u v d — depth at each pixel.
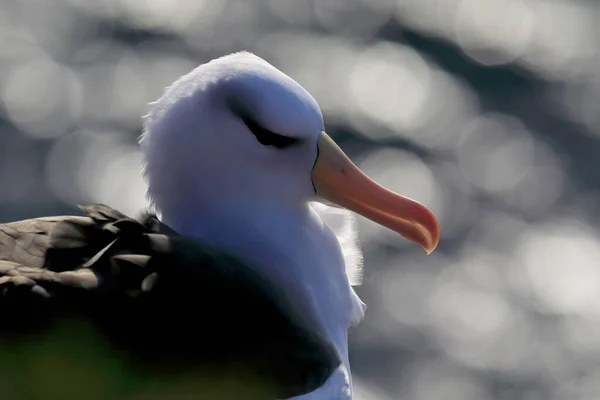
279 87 6.77
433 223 7.13
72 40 23.97
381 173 20.75
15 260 5.86
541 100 23.72
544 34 26.19
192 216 6.83
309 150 6.96
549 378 16.17
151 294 5.84
